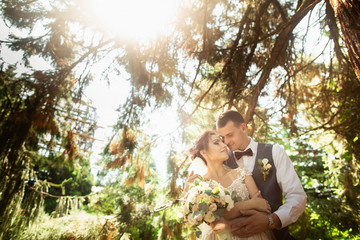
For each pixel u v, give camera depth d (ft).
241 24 12.07
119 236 8.29
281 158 5.74
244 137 6.43
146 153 12.00
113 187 11.07
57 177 27.73
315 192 30.22
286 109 13.17
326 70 13.50
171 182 11.17
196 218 4.73
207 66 13.46
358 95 11.91
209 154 5.91
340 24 4.91
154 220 10.43
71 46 11.10
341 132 13.71
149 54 11.67
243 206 4.97
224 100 13.42
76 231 7.91
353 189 19.06
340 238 23.67
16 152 10.38
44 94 10.88
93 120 12.14
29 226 9.74
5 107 10.50
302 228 15.46
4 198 9.86
